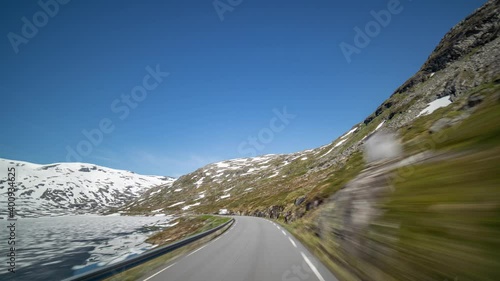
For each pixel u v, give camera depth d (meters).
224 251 13.95
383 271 6.82
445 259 5.42
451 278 4.91
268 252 13.07
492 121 12.41
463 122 17.27
